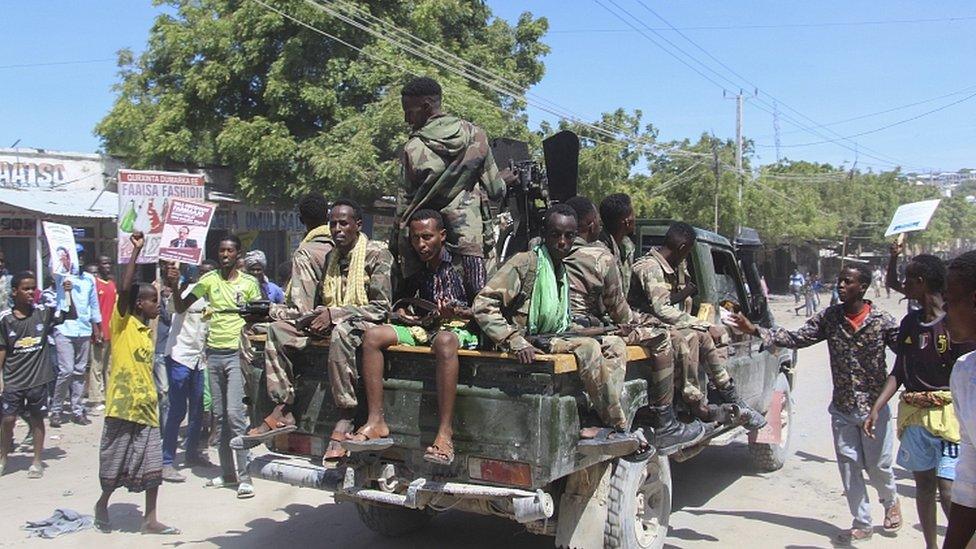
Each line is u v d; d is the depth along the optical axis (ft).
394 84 52.80
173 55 60.23
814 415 34.81
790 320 94.73
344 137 51.93
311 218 18.57
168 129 57.52
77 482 23.49
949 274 9.36
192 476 24.00
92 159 57.88
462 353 13.35
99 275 36.24
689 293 19.08
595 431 13.66
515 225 19.67
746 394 22.35
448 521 19.98
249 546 17.93
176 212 23.35
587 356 13.15
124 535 18.49
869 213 168.14
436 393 13.75
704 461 26.40
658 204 89.97
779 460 25.11
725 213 100.27
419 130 16.19
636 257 22.07
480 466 13.53
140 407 18.08
